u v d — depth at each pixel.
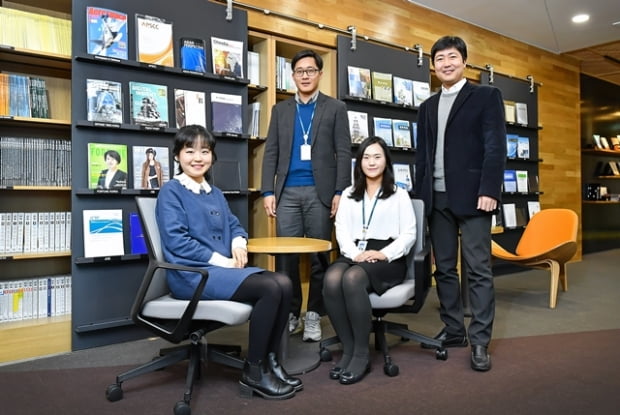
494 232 3.84
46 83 2.89
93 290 2.68
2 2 2.75
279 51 3.87
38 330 2.52
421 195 2.53
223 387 2.04
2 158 2.58
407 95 4.27
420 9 4.66
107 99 2.70
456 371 2.21
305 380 2.11
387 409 1.80
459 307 2.58
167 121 2.92
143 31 2.82
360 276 2.11
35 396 1.96
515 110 5.44
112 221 2.73
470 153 2.33
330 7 3.94
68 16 2.97
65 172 2.77
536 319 3.22
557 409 1.79
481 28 5.25
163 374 2.21
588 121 7.05
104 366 2.35
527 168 5.59
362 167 2.44
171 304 1.84
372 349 2.57
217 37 3.17
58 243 2.77
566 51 6.14
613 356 2.42
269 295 1.84
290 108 2.87
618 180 7.75
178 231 1.93
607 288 4.38
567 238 3.85
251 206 3.75
